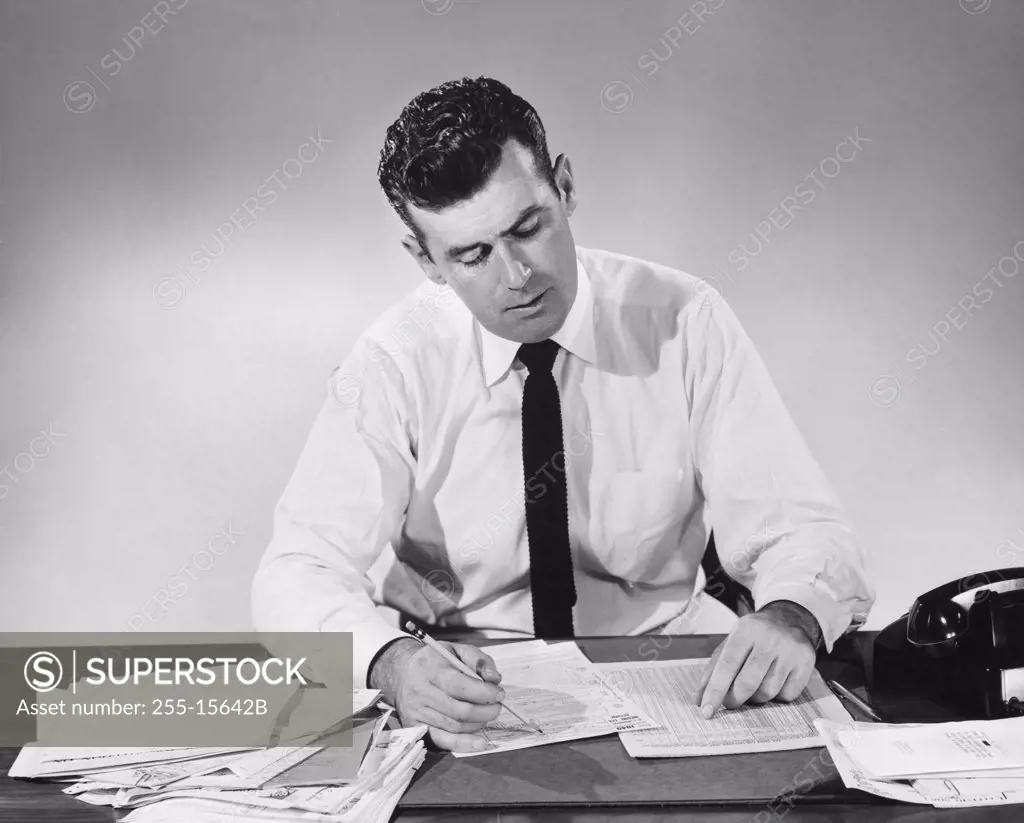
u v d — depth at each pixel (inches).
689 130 91.5
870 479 93.1
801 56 91.1
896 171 91.9
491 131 72.8
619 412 80.4
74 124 94.3
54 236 95.1
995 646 49.9
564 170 78.0
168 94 93.7
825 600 60.2
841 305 92.4
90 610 95.5
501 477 80.7
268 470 94.3
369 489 79.4
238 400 94.3
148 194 94.3
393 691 53.3
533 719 51.1
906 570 93.4
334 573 73.0
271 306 94.1
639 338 80.6
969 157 91.5
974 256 92.0
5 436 95.3
